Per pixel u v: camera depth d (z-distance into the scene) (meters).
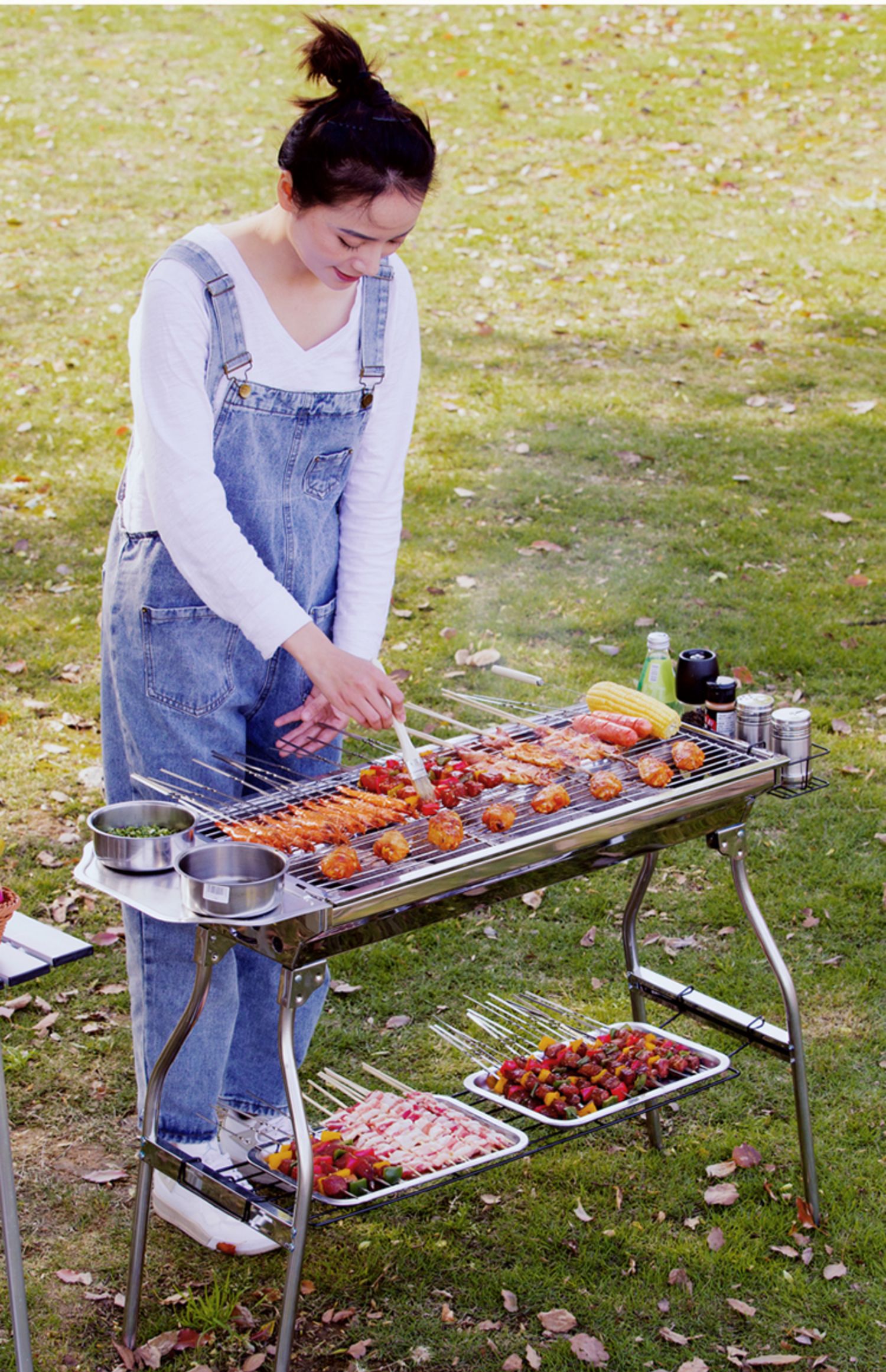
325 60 2.23
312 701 2.73
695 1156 3.17
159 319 2.37
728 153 11.27
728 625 5.58
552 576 6.03
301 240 2.33
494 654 5.32
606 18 13.77
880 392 7.85
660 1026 3.57
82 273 9.27
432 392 7.84
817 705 5.06
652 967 3.82
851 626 5.58
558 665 5.31
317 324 2.50
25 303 8.85
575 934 3.99
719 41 13.29
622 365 8.21
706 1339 2.68
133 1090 3.41
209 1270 2.87
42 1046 3.55
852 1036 3.55
